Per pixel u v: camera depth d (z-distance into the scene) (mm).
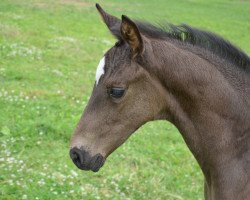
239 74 4191
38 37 15406
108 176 7480
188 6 28734
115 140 3979
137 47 3818
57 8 21562
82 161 3912
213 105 4039
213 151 4082
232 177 4020
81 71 12906
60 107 9906
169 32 4230
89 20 20219
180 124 4121
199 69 4035
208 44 4234
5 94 10055
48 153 7918
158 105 4027
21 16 18312
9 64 12164
